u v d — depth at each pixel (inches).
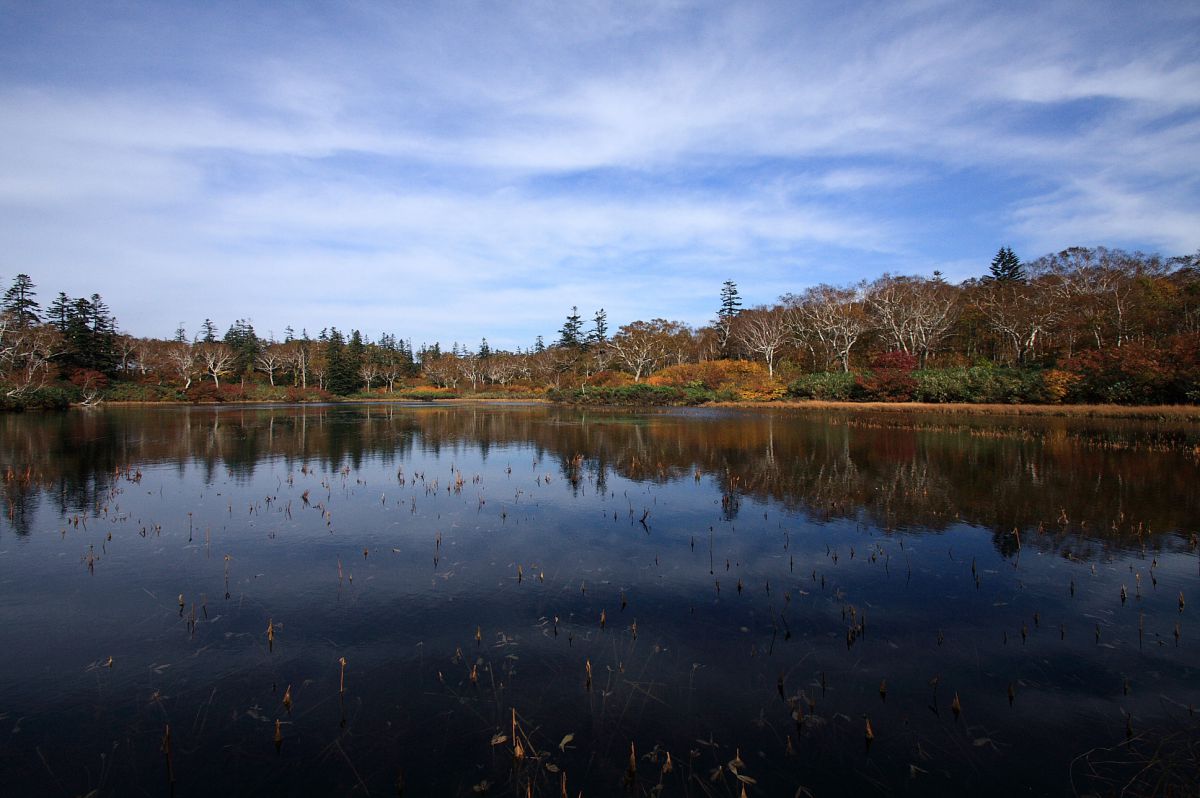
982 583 318.7
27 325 2196.1
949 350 2422.5
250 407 2170.3
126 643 255.4
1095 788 166.9
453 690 217.9
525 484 603.8
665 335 2910.9
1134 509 469.1
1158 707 205.0
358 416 1667.1
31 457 799.1
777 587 316.2
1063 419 1170.0
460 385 3646.7
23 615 284.2
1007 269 2920.8
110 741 190.4
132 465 737.0
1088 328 1764.3
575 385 2768.2
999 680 223.6
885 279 2322.8
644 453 824.3
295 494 558.3
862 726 196.9
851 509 483.8
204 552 379.2
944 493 536.1
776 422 1315.2
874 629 265.6
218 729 196.2
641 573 338.3
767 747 186.1
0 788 168.2
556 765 177.3
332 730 195.3
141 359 2736.2
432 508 498.3
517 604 295.0
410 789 168.1
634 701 210.5
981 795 165.0
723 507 495.8
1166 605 287.9
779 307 2568.9
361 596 305.9
